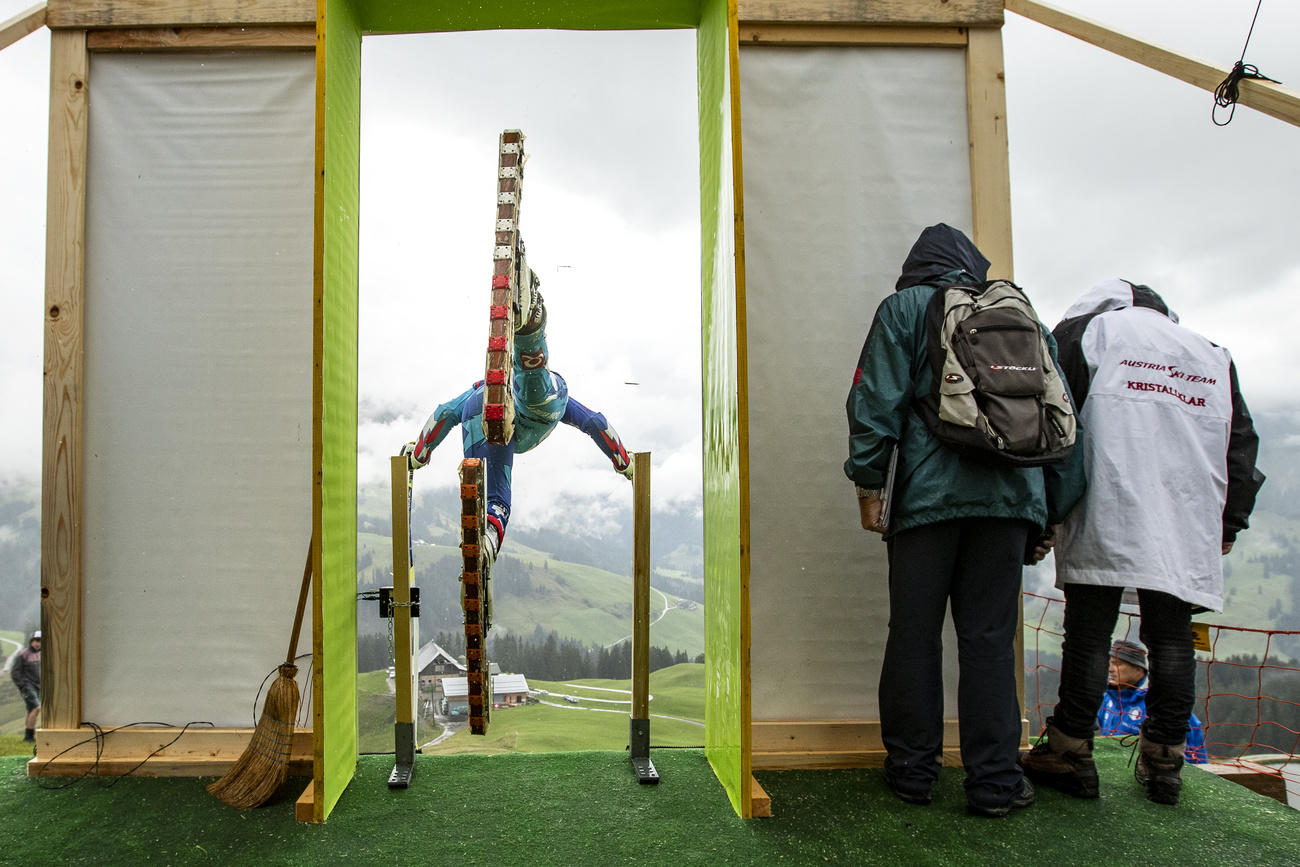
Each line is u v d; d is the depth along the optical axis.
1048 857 2.23
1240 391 2.71
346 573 2.75
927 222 3.20
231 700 3.01
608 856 2.22
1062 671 2.70
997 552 2.46
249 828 2.42
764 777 2.86
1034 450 2.32
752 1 3.17
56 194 3.09
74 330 3.05
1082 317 2.79
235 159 3.14
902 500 2.51
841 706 3.06
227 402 3.08
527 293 2.88
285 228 3.12
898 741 2.63
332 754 2.55
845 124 3.21
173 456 3.07
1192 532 2.57
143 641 3.02
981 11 3.23
